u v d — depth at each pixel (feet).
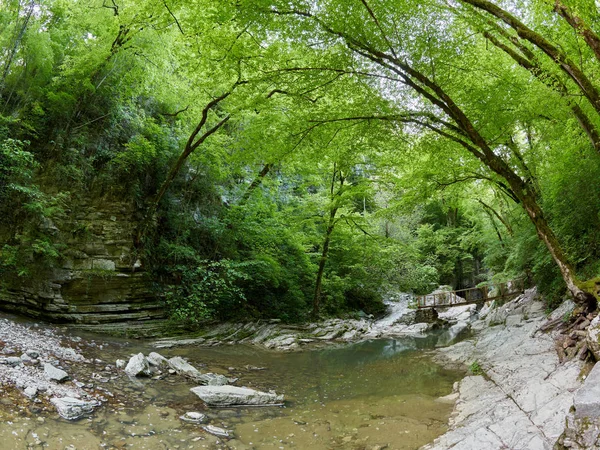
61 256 35.53
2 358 19.43
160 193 40.98
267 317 52.75
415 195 40.09
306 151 34.99
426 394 25.38
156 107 49.08
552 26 22.44
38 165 33.60
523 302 48.24
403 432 18.48
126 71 40.68
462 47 27.09
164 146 44.98
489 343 37.37
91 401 17.72
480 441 15.55
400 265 85.25
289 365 34.12
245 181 61.57
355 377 30.32
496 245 70.28
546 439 13.79
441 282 105.70
